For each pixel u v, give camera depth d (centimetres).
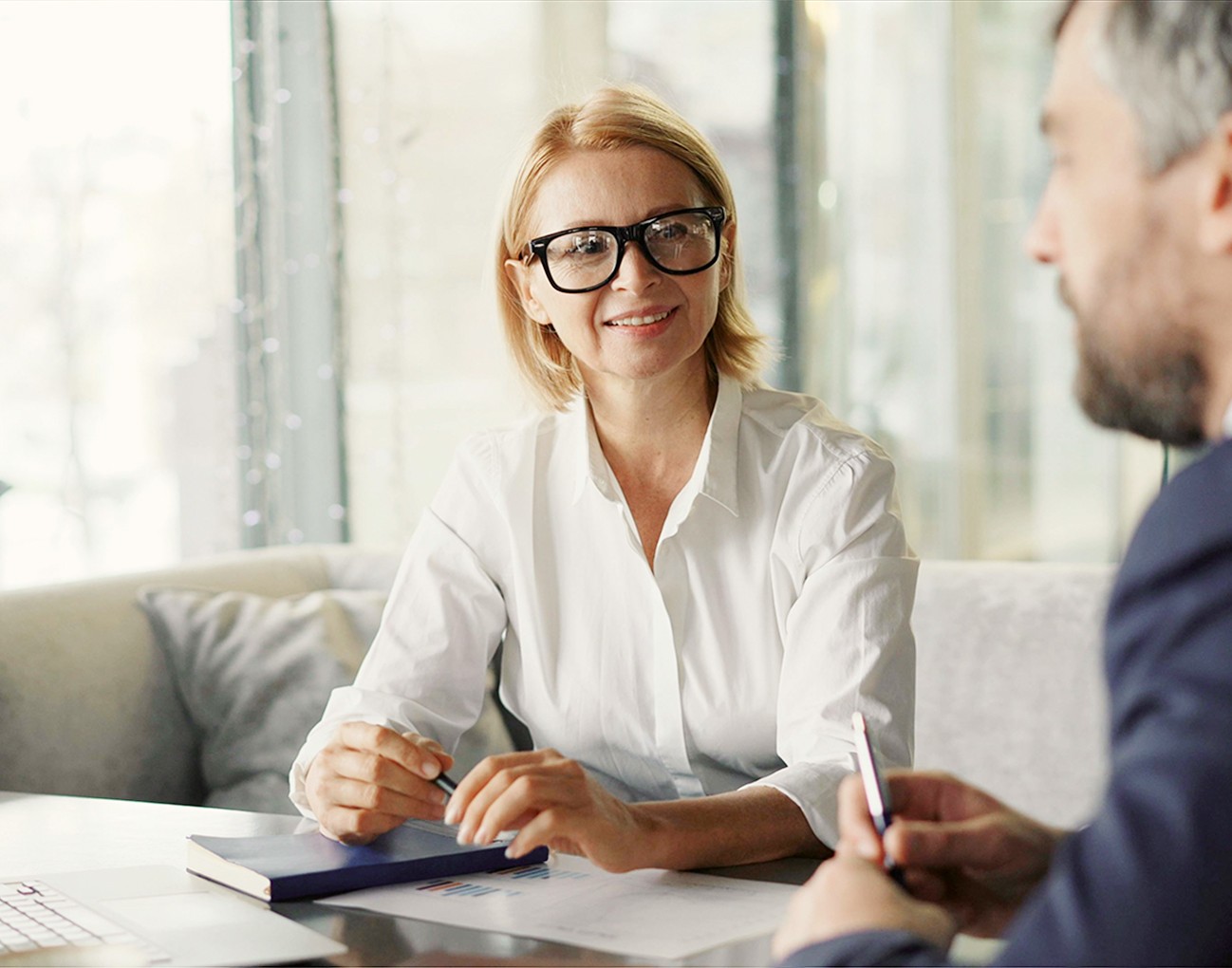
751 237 371
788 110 372
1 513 267
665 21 358
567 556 162
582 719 160
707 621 156
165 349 288
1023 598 223
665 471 161
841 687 142
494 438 171
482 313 326
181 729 231
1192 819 56
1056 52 71
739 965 92
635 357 150
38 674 208
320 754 128
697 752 157
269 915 104
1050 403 373
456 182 322
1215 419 67
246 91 299
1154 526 61
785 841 123
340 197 311
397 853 118
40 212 269
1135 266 66
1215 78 63
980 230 375
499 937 99
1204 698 58
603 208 150
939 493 382
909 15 374
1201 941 56
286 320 308
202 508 295
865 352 380
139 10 281
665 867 117
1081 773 216
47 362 271
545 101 332
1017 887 85
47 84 269
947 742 226
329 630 234
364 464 316
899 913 71
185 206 290
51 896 111
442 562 166
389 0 314
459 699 164
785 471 157
